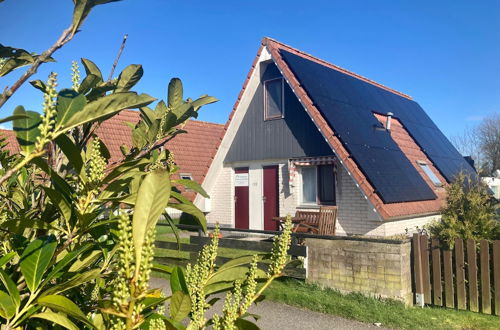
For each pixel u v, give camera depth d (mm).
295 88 13094
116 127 15969
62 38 1557
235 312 1859
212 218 16219
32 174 2686
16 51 1797
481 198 6996
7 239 2088
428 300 6430
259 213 14812
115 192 1916
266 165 14727
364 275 6613
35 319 1786
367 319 5855
